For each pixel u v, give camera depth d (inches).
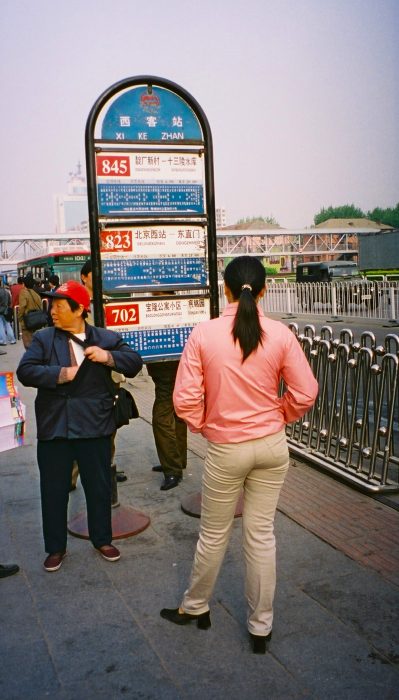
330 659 105.5
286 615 119.5
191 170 176.4
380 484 184.9
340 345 202.8
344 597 125.6
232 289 104.2
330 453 218.2
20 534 164.2
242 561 142.8
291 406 104.0
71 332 140.2
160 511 177.6
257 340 99.6
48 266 1007.0
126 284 174.4
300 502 178.7
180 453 206.7
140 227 173.9
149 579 136.7
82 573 140.6
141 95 169.2
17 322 775.7
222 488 103.6
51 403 137.9
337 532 156.9
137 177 170.9
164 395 194.4
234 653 108.1
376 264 1153.4
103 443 143.4
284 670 103.0
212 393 101.9
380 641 110.3
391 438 183.0
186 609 115.2
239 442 100.3
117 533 159.2
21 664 106.5
